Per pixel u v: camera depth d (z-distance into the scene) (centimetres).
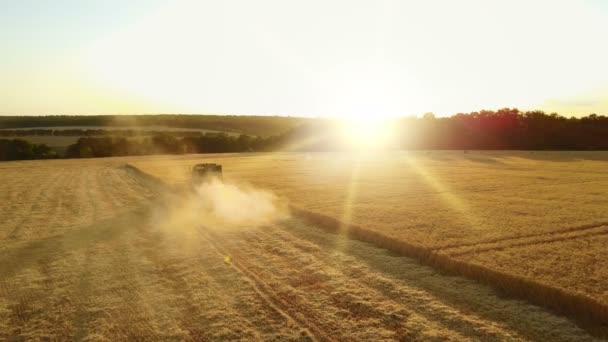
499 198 2628
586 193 2775
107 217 2378
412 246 1496
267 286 1256
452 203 2464
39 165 6881
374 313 1056
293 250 1606
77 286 1314
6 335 1018
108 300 1202
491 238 1623
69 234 1991
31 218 2411
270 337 960
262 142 11312
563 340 898
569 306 1029
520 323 977
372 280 1273
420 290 1185
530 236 1661
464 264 1292
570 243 1549
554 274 1211
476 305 1080
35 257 1633
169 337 983
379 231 1738
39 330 1037
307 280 1295
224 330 1000
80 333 1016
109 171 5541
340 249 1606
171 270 1437
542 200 2517
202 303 1159
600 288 1105
